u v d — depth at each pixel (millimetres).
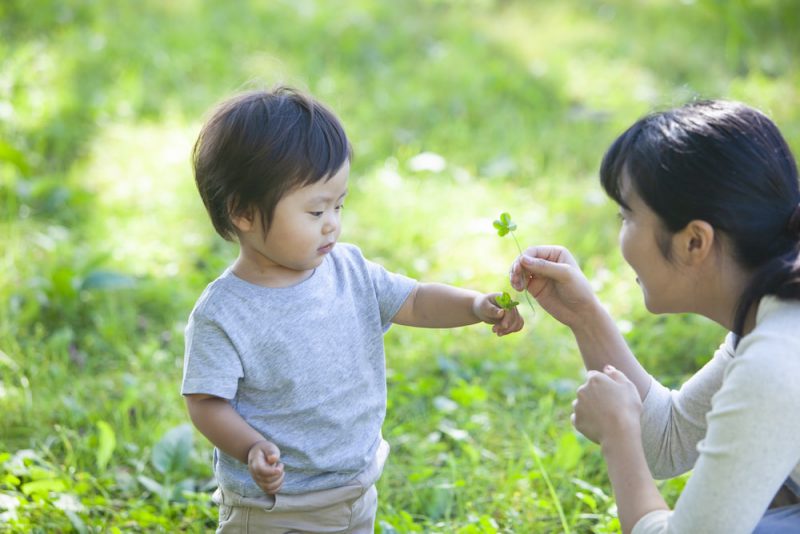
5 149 6695
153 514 4039
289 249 3000
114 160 7449
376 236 6379
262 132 2949
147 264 6199
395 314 3322
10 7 9734
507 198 6895
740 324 2680
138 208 6848
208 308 3018
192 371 2990
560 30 10359
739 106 2744
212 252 6379
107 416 4742
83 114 8070
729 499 2459
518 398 4953
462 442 4504
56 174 7230
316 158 2963
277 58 9234
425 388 4898
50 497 3945
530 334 5465
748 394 2461
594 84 9000
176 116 8102
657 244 2736
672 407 3195
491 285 5887
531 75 9117
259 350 3014
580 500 4051
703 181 2607
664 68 9320
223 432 2963
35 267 5980
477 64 9297
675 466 3230
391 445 4531
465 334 5500
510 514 3986
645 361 5254
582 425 2824
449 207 6777
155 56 9086
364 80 9047
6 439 4586
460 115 8281
